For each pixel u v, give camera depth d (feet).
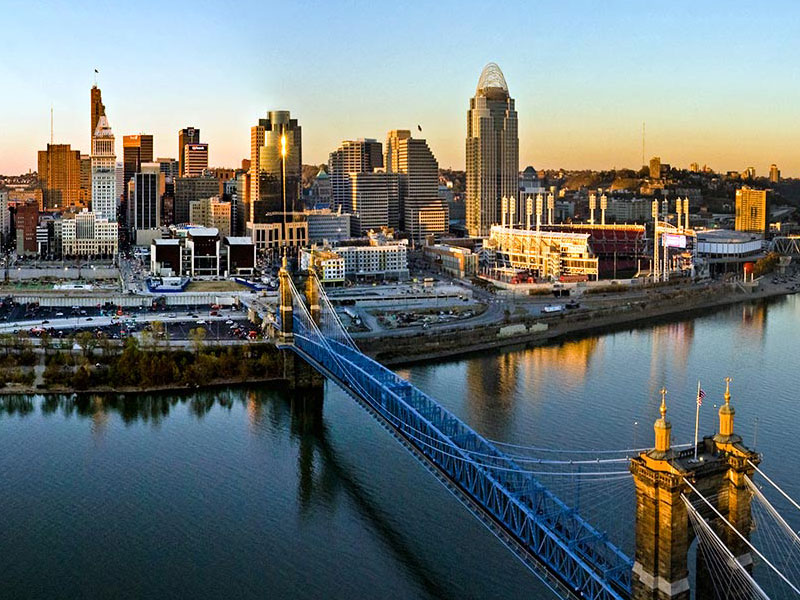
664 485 447.42
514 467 625.82
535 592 626.64
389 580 645.10
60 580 650.43
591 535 540.52
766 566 624.18
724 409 483.10
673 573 452.35
